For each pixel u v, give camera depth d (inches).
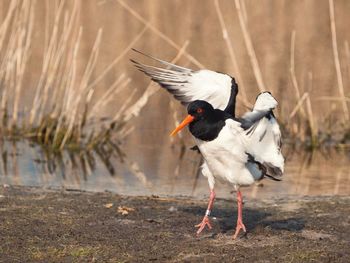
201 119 390.0
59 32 933.8
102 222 427.8
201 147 399.5
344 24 1044.5
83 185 544.4
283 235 413.7
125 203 473.7
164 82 435.2
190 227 426.6
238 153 389.4
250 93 789.2
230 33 996.6
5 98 707.4
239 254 375.9
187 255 373.7
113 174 584.7
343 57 934.4
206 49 946.1
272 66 893.8
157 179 569.3
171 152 663.8
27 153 649.6
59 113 701.3
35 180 557.3
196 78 430.6
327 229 426.0
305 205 482.6
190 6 1071.0
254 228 426.6
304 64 905.5
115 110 759.7
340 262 366.9
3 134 698.2
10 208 447.8
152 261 363.6
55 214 438.6
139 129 726.5
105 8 1036.5
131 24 1005.2
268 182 563.5
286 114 741.3
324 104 778.2
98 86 824.3
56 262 359.6
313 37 1001.5
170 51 936.3
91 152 659.4
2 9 935.0
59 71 739.4
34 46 897.5
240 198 406.6
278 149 386.6
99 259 364.5
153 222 433.1
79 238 396.8
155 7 1042.7
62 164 615.8
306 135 707.4
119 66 887.7
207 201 494.9
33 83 821.2
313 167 618.5
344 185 552.1
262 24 1030.4
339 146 693.3
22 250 374.9
